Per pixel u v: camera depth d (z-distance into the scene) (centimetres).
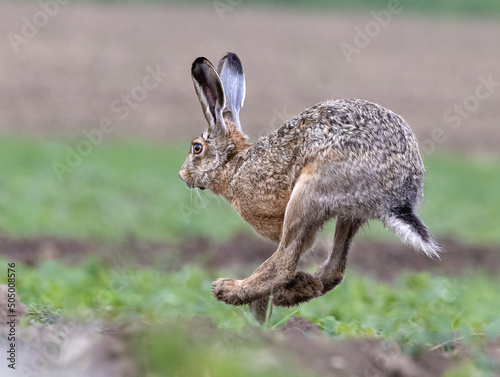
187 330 2088
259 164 2547
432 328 2453
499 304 3553
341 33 13562
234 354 1966
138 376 1898
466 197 6331
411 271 4506
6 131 7631
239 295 2484
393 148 2347
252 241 4947
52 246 4444
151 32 12731
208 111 2730
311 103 9300
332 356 2062
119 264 3928
